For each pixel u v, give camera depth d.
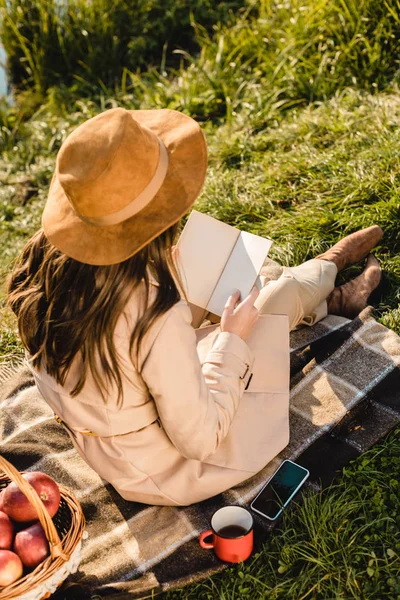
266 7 5.76
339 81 4.77
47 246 1.95
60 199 1.86
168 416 1.94
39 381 2.11
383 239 3.45
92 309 1.81
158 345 1.84
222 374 2.12
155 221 1.75
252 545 2.16
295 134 4.43
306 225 3.62
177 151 1.84
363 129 4.18
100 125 1.68
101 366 1.90
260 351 2.41
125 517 2.37
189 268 2.45
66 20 6.31
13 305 2.04
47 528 1.89
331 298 3.12
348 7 4.90
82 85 6.11
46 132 5.81
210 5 6.22
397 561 2.09
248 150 4.48
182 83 5.45
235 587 2.13
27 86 6.57
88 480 2.54
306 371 2.78
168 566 2.18
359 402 2.59
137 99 5.67
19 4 6.48
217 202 4.00
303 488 2.35
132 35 6.26
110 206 1.70
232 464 2.27
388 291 3.22
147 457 2.17
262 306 2.67
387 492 2.30
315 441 2.49
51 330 1.89
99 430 2.05
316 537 2.16
